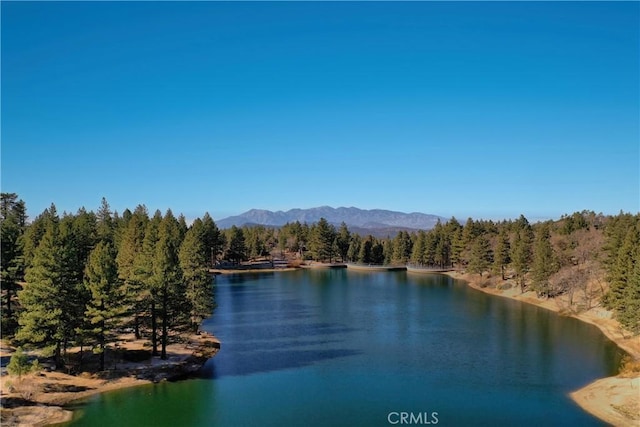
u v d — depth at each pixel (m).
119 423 42.09
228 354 64.62
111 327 52.28
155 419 42.94
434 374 56.03
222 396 48.59
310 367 58.66
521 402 47.03
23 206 138.00
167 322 59.88
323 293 125.19
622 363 59.38
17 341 56.31
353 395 49.03
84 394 48.19
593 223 174.75
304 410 45.00
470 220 177.00
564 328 81.44
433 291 129.75
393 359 62.25
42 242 50.66
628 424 41.53
